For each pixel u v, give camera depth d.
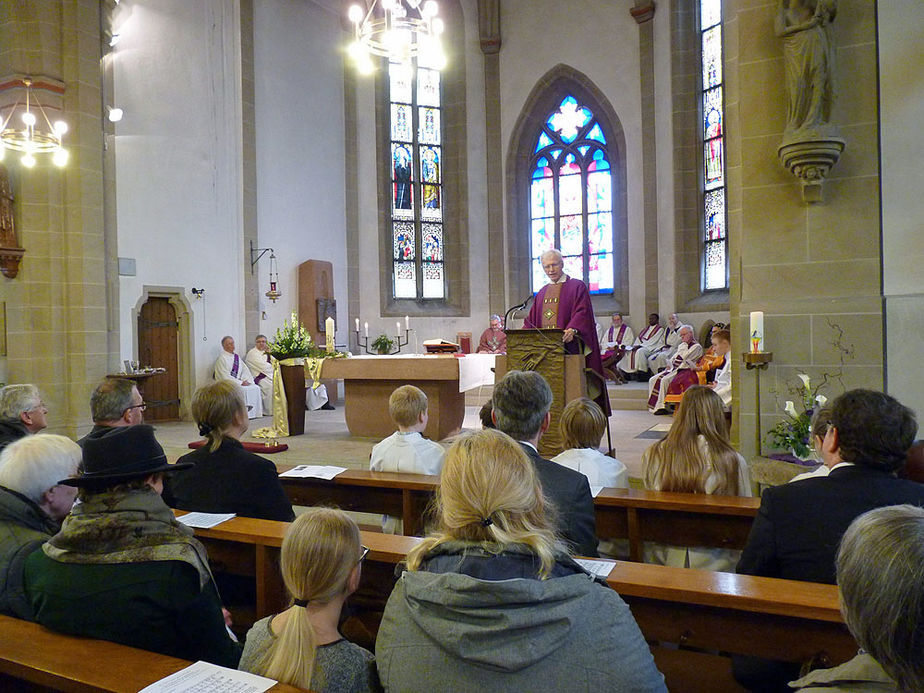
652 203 13.60
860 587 1.00
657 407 10.07
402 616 1.48
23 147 7.48
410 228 14.98
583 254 14.72
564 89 14.67
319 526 1.63
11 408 3.63
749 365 5.13
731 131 5.93
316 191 13.46
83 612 1.83
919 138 4.69
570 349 6.08
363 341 14.33
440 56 6.55
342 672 1.58
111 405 3.44
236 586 3.09
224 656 1.98
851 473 2.16
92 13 8.52
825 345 4.96
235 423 3.20
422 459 3.99
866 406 2.16
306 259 13.16
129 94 10.30
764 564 2.24
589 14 14.16
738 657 2.26
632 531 3.19
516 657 1.29
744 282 5.20
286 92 12.81
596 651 1.32
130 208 10.29
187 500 3.12
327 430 8.68
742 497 3.12
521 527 1.46
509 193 15.04
